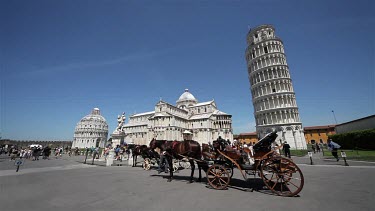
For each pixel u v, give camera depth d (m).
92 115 188.00
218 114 110.19
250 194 9.09
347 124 53.66
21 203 8.08
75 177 14.88
